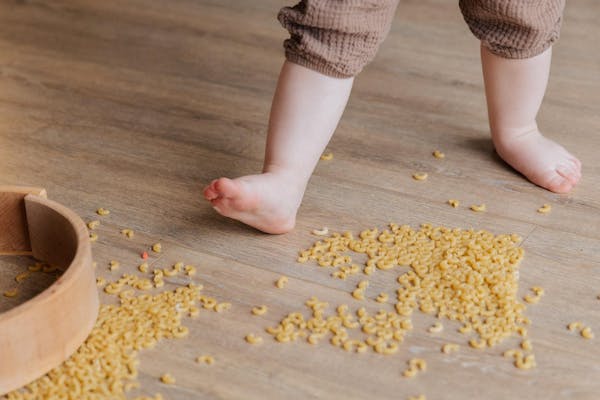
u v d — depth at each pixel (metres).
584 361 1.31
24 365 1.26
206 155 1.65
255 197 1.42
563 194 1.57
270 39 2.01
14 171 1.61
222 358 1.31
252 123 1.74
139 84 1.84
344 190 1.57
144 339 1.32
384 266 1.42
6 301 1.38
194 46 1.98
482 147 1.67
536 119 1.75
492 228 1.50
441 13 2.13
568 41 2.01
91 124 1.72
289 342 1.32
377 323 1.35
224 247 1.46
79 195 1.56
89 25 2.05
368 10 1.40
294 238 1.48
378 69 1.90
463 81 1.87
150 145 1.67
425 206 1.54
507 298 1.37
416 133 1.71
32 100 1.79
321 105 1.45
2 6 2.12
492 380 1.29
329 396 1.27
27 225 1.43
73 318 1.29
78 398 1.25
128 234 1.48
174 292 1.39
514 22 1.51
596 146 1.68
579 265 1.44
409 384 1.28
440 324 1.34
